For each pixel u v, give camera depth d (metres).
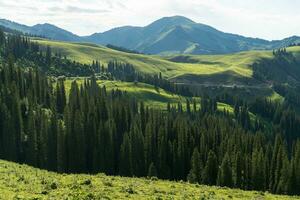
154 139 117.94
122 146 111.69
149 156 114.06
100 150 112.50
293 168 92.94
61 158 109.31
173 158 113.56
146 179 58.84
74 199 33.72
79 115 112.88
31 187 37.69
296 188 92.25
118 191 40.50
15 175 45.09
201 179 98.06
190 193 44.88
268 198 49.75
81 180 44.88
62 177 47.97
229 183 91.44
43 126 112.31
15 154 109.94
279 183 92.50
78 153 111.38
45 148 111.19
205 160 112.75
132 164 110.62
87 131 115.94
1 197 32.47
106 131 114.81
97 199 34.97
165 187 48.78
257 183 95.38
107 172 112.62
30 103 123.62
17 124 113.31
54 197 33.97
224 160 92.38
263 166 96.25
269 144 124.25
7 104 122.94
